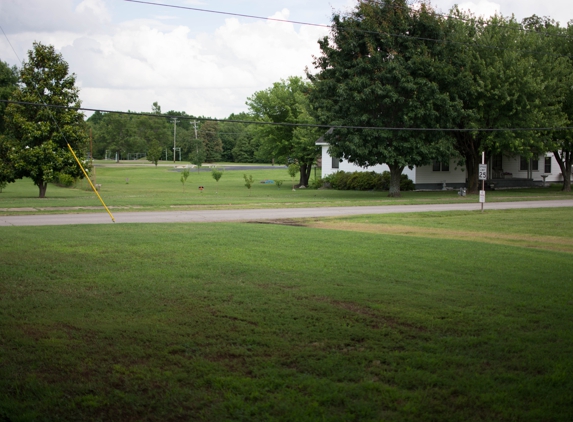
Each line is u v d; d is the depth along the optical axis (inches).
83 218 803.4
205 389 185.0
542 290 327.6
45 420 162.9
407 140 1301.7
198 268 388.8
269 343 228.5
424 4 1293.1
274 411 168.2
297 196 1439.5
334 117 1320.1
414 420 162.1
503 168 1959.9
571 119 1533.0
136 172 3112.7
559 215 884.6
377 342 230.4
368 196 1439.5
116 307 286.0
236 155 4931.1
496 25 1412.4
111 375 196.4
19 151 1226.6
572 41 1549.0
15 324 257.1
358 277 361.7
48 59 1246.3
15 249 465.4
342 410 168.9
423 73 1262.3
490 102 1355.8
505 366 205.6
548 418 163.0
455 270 390.6
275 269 386.9
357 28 1290.6
